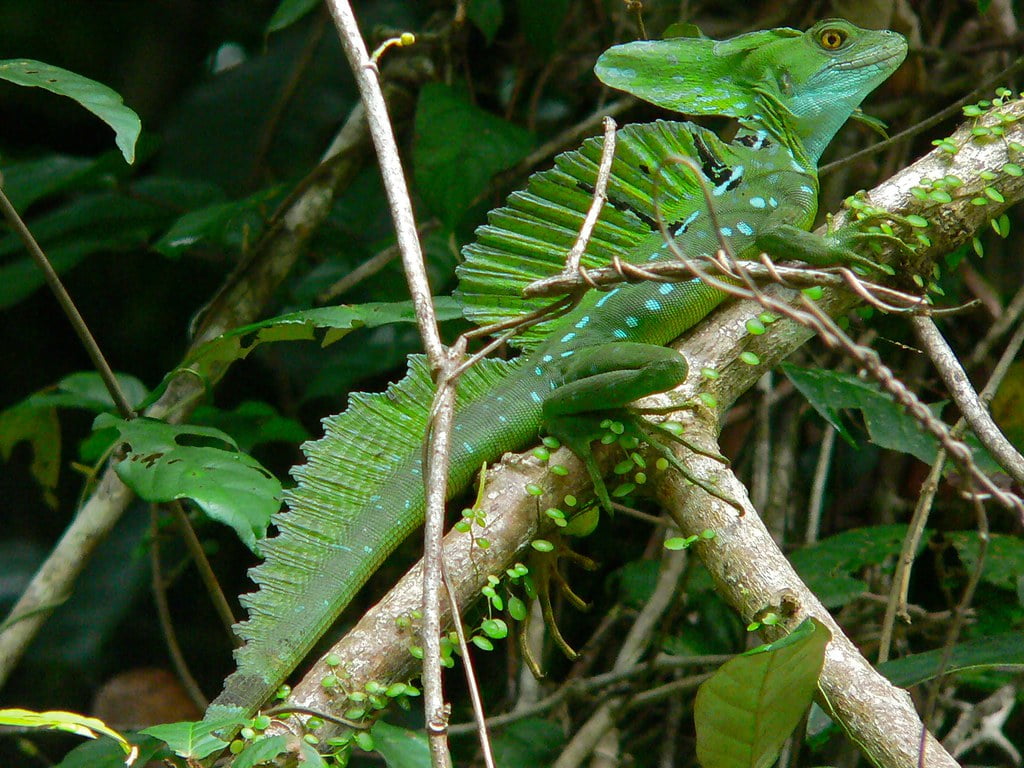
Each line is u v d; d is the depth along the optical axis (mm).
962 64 9898
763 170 6648
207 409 8625
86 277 13727
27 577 12953
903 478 9414
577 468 5508
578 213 6293
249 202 8812
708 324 6000
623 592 9109
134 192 10328
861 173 9555
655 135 6438
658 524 9031
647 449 5500
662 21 10695
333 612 5324
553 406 5613
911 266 5820
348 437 5840
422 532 9453
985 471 7652
